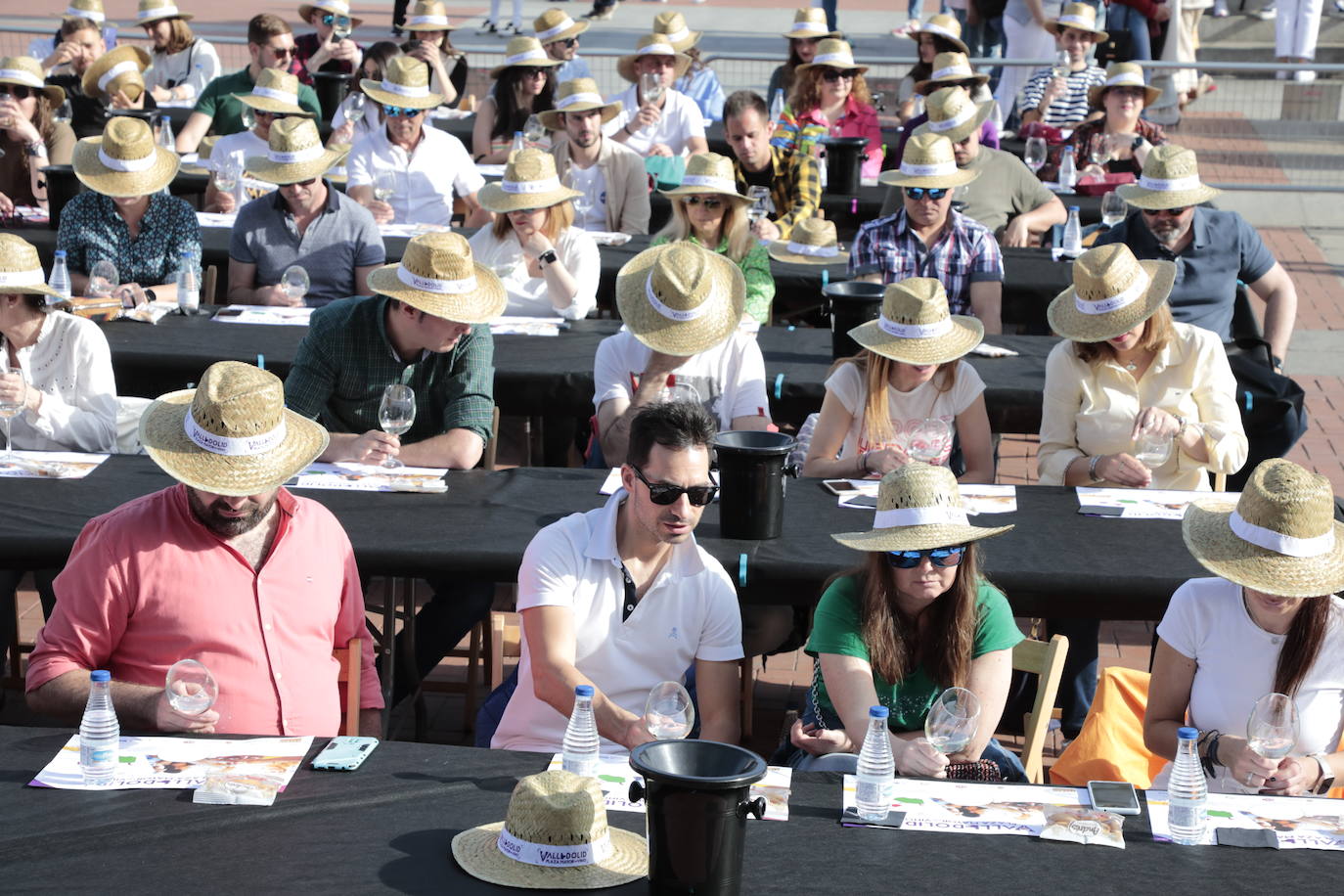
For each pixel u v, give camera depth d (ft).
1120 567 14.82
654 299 18.70
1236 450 17.66
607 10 66.49
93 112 38.37
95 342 18.38
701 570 13.52
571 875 9.55
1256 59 56.24
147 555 12.66
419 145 32.09
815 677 13.94
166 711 11.71
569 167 31.83
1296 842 10.29
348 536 15.15
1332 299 39.47
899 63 45.93
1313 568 12.45
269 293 24.76
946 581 13.03
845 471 18.03
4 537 14.71
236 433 12.34
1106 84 34.68
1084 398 18.34
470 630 18.29
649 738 12.26
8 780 10.64
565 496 16.72
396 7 56.18
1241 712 13.10
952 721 11.68
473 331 18.22
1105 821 10.46
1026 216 30.30
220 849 9.73
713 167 23.68
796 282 27.32
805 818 10.46
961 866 9.82
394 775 10.89
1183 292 24.21
